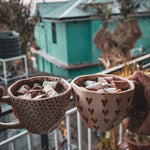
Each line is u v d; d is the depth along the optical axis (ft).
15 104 1.28
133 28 5.78
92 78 1.65
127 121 1.98
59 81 1.56
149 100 1.75
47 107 1.23
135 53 5.84
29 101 1.21
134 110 1.90
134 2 5.82
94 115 1.33
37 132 1.37
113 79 1.61
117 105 1.28
